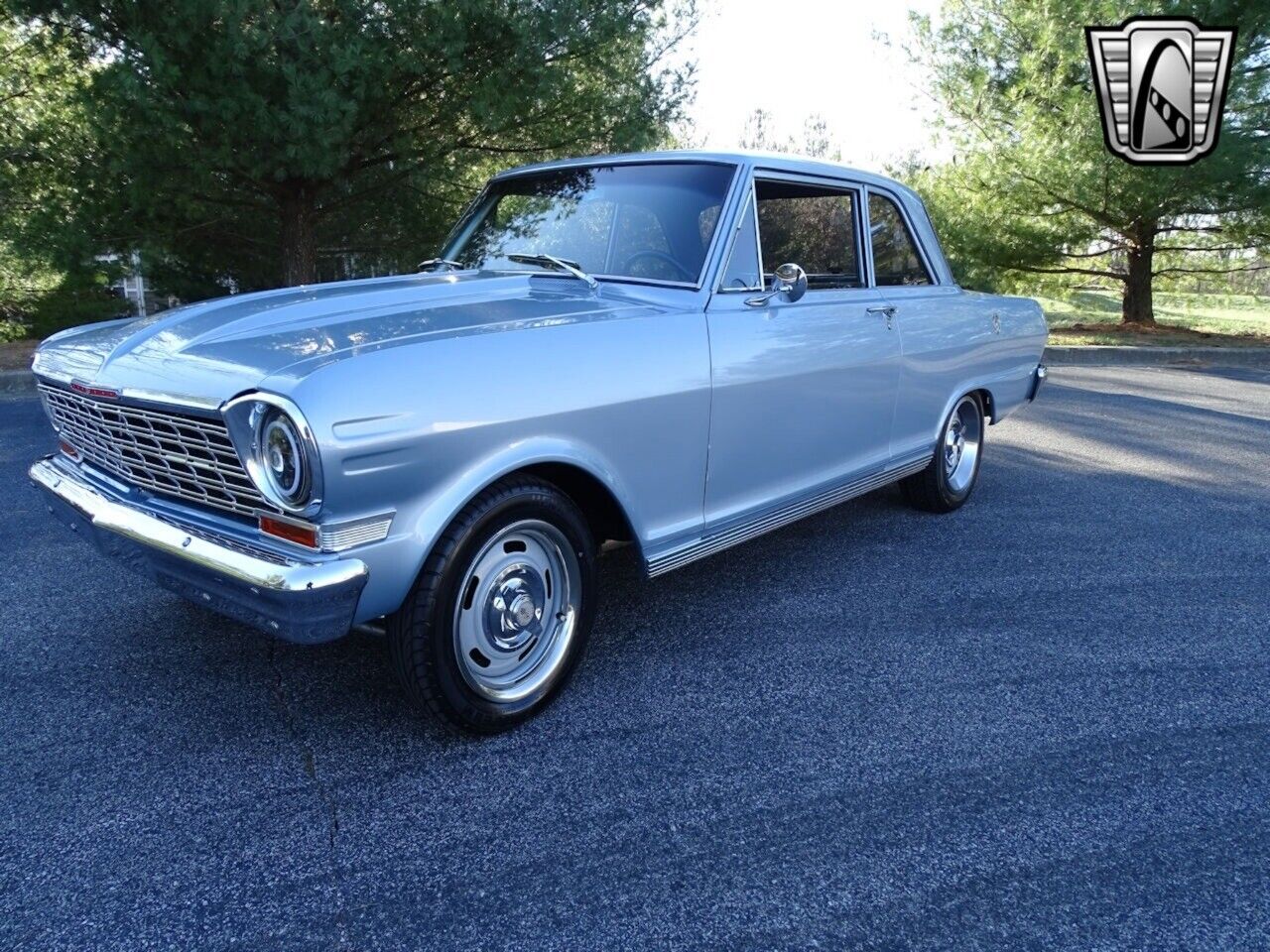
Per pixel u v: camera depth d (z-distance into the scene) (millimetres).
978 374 5051
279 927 1988
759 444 3445
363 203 11078
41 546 4309
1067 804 2484
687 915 2039
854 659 3346
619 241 3496
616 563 4332
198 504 2559
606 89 10109
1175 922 2053
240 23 7723
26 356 10141
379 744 2715
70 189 9555
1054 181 12602
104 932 1965
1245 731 2898
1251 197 11891
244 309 2836
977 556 4508
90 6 7844
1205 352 12633
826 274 3920
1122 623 3725
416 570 2385
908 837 2328
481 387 2447
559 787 2516
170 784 2492
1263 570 4375
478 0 8289
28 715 2830
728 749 2727
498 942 1957
